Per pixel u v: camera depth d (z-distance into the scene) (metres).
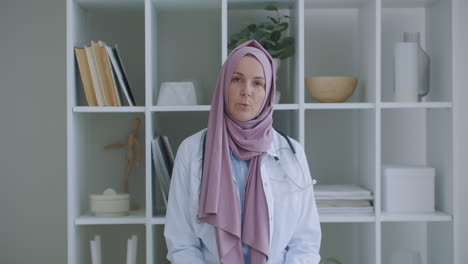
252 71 1.77
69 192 2.09
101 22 2.53
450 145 2.19
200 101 2.40
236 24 2.56
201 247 1.86
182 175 1.85
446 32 2.24
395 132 2.63
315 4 2.37
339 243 2.60
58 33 2.56
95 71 2.14
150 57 2.14
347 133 2.61
